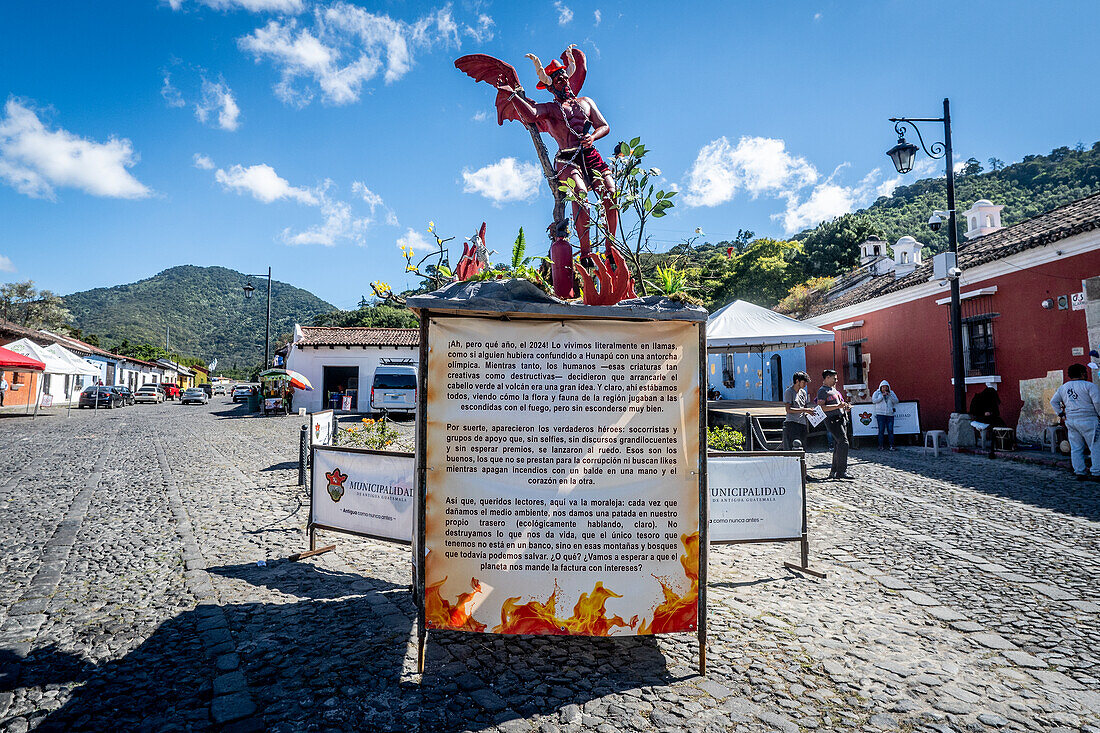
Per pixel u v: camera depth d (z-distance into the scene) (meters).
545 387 3.20
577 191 3.71
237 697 2.82
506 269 3.81
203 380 83.50
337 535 5.89
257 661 3.19
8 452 12.07
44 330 41.81
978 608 4.03
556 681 3.03
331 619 3.78
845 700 2.86
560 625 3.17
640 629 3.19
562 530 3.20
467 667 3.16
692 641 3.53
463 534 3.17
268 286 32.59
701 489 3.21
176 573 4.66
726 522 4.68
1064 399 8.70
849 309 17.66
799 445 7.02
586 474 3.21
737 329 13.48
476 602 3.16
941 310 14.16
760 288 33.84
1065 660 3.28
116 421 21.19
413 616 3.84
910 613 3.95
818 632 3.66
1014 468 9.59
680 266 3.82
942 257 12.35
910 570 4.83
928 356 14.55
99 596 4.15
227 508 6.98
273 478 9.05
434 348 3.16
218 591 4.27
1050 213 13.62
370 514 4.89
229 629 3.61
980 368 13.02
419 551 3.11
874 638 3.57
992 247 13.11
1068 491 7.70
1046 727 2.64
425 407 3.14
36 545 5.41
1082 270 10.59
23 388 31.14
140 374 53.62
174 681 2.98
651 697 2.87
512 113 4.06
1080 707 2.80
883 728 2.63
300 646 3.39
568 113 3.95
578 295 3.74
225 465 10.46
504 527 3.17
